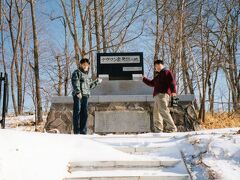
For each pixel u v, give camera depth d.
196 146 5.86
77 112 8.62
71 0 18.45
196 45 19.95
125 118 10.73
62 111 10.98
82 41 18.03
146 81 9.89
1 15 25.34
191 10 19.89
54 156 5.63
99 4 19.23
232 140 5.95
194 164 5.32
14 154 5.21
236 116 15.38
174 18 19.27
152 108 10.85
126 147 6.34
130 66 11.61
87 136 7.16
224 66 20.52
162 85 8.98
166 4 19.33
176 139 6.69
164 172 5.34
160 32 20.38
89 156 5.87
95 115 10.79
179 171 5.35
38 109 15.37
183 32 19.02
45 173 5.06
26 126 13.95
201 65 20.14
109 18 19.67
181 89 23.31
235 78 23.16
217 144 5.76
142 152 6.28
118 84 11.47
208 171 4.87
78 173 5.41
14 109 21.17
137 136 7.19
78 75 8.82
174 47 18.61
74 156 5.86
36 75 16.61
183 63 20.42
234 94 20.19
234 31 21.95
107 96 11.01
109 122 10.71
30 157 5.32
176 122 10.86
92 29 19.77
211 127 12.73
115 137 7.12
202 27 19.20
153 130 10.57
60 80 21.70
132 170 5.54
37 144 5.87
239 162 5.16
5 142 5.52
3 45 26.17
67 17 18.28
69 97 11.13
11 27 23.48
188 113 11.00
